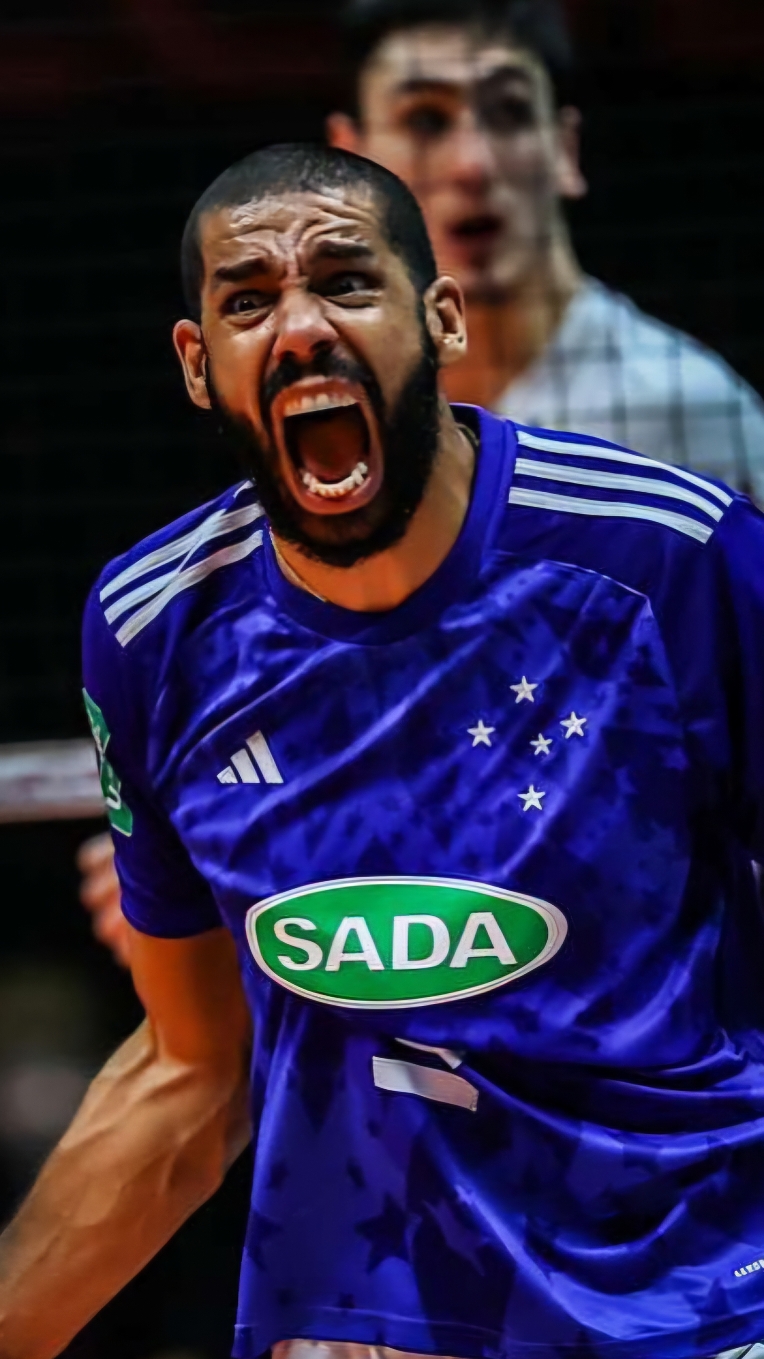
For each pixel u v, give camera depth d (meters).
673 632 6.62
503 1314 6.49
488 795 6.54
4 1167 11.80
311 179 6.35
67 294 14.38
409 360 6.33
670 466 6.77
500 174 10.78
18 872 13.02
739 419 11.16
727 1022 6.82
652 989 6.61
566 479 6.69
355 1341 6.62
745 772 6.77
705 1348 6.45
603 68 13.16
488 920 6.49
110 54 13.74
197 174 14.02
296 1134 6.70
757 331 13.72
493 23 10.70
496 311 10.96
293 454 6.40
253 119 13.81
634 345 11.16
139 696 6.95
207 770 6.81
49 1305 7.55
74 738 14.19
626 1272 6.54
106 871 10.48
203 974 7.46
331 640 6.64
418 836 6.55
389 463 6.36
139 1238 7.59
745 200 13.60
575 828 6.52
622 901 6.56
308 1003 6.68
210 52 13.62
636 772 6.56
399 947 6.53
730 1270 6.55
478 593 6.60
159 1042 7.62
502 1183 6.57
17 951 12.95
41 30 13.64
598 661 6.59
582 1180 6.55
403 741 6.58
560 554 6.62
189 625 6.84
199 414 13.47
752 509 6.78
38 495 14.39
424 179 10.77
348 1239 6.65
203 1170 7.63
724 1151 6.61
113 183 14.09
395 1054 6.59
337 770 6.60
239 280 6.32
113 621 6.95
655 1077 6.59
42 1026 12.64
